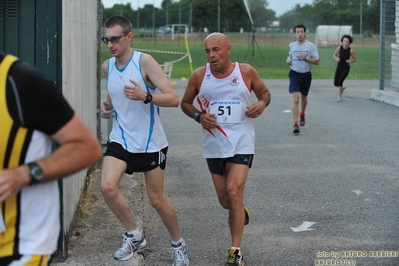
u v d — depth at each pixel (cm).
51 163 310
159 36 9200
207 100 657
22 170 305
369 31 9869
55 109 311
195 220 818
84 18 884
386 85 2148
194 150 1264
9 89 304
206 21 10669
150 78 618
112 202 629
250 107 644
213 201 906
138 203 866
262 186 984
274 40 9000
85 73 891
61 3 615
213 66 643
